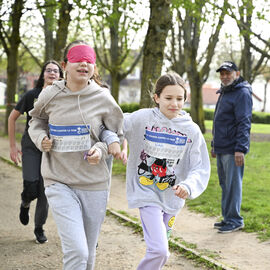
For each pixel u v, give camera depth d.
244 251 4.88
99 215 3.31
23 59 37.28
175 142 3.49
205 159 3.55
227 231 5.65
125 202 7.56
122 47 23.62
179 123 3.50
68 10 14.55
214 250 4.89
